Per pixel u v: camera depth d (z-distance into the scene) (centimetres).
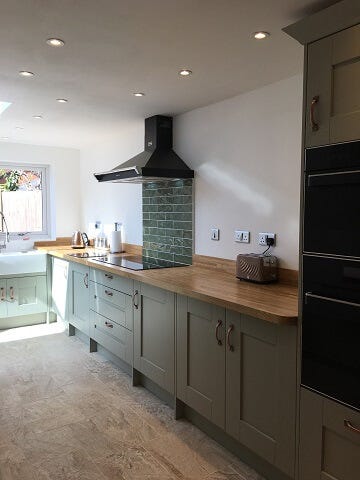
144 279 284
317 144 170
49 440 238
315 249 172
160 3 171
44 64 242
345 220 161
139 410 274
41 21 187
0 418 262
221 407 224
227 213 316
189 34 201
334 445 169
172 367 264
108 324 347
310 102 171
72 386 311
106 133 448
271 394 194
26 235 525
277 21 187
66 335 438
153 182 398
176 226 370
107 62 238
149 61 237
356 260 157
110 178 381
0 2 169
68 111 353
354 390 159
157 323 278
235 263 309
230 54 226
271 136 277
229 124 311
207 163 334
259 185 287
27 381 319
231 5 172
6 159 495
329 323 166
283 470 190
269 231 281
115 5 172
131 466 215
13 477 205
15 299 454
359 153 154
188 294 240
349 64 156
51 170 530
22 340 420
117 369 345
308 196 174
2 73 257
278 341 189
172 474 209
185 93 298
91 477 206
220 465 217
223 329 220
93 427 252
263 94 282
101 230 504
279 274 270
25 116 371
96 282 366
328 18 159
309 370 176
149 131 375
